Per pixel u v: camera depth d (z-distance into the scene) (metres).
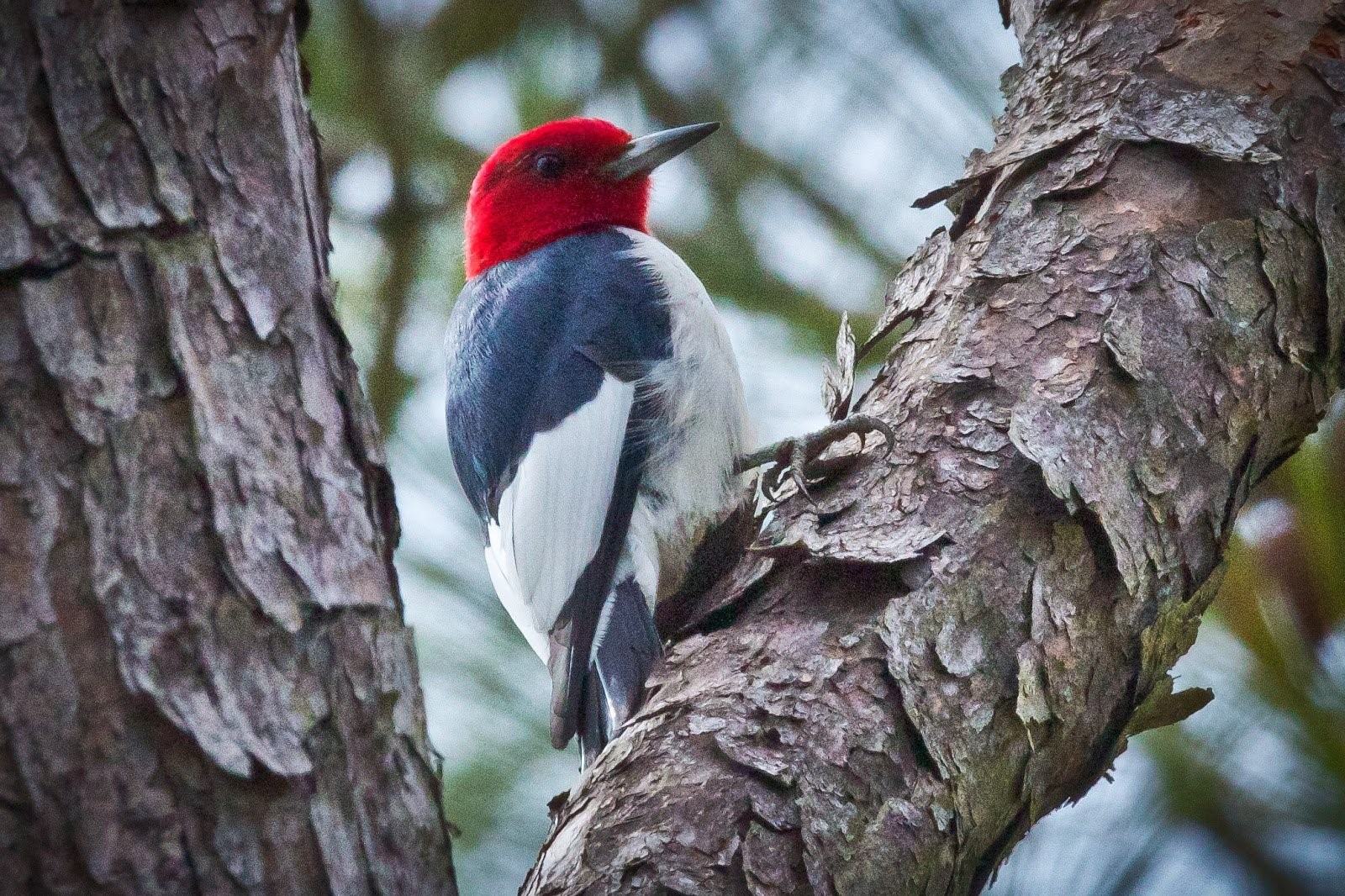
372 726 4.73
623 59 12.88
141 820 4.20
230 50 4.93
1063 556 6.10
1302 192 6.98
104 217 4.59
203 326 4.70
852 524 6.41
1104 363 6.50
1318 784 8.28
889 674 5.71
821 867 5.20
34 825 4.11
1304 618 8.01
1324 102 7.15
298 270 5.03
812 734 5.53
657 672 6.09
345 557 4.85
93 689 4.23
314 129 5.49
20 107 4.55
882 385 7.39
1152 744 8.56
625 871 5.07
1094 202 7.12
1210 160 7.03
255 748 4.39
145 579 4.38
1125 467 6.25
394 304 12.06
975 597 5.95
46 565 4.27
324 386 5.02
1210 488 6.38
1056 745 5.92
